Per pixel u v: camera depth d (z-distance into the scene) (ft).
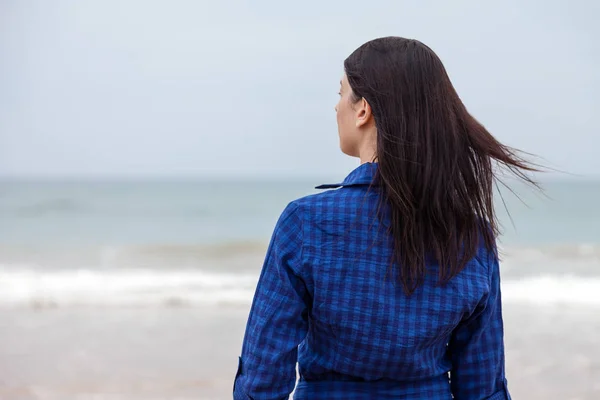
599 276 41.98
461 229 4.46
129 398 16.53
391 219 4.37
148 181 275.59
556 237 83.15
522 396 17.06
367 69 4.48
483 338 4.89
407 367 4.45
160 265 48.57
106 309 29.68
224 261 50.88
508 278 41.42
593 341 23.35
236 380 4.66
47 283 38.58
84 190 177.68
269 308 4.45
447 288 4.47
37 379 18.26
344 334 4.39
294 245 4.44
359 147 4.70
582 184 214.69
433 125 4.35
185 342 22.99
